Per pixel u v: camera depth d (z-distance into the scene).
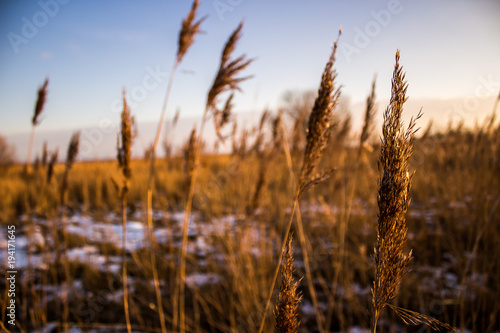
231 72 2.14
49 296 3.57
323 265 4.21
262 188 3.26
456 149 6.04
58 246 4.01
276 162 4.63
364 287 3.76
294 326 1.00
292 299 0.99
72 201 7.86
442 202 5.30
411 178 0.83
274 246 4.41
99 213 6.53
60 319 3.23
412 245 4.29
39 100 3.25
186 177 2.54
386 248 0.85
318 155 1.26
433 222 5.05
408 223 4.88
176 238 5.42
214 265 4.09
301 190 1.29
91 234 5.61
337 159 4.39
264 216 4.86
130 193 8.18
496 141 3.34
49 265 4.01
